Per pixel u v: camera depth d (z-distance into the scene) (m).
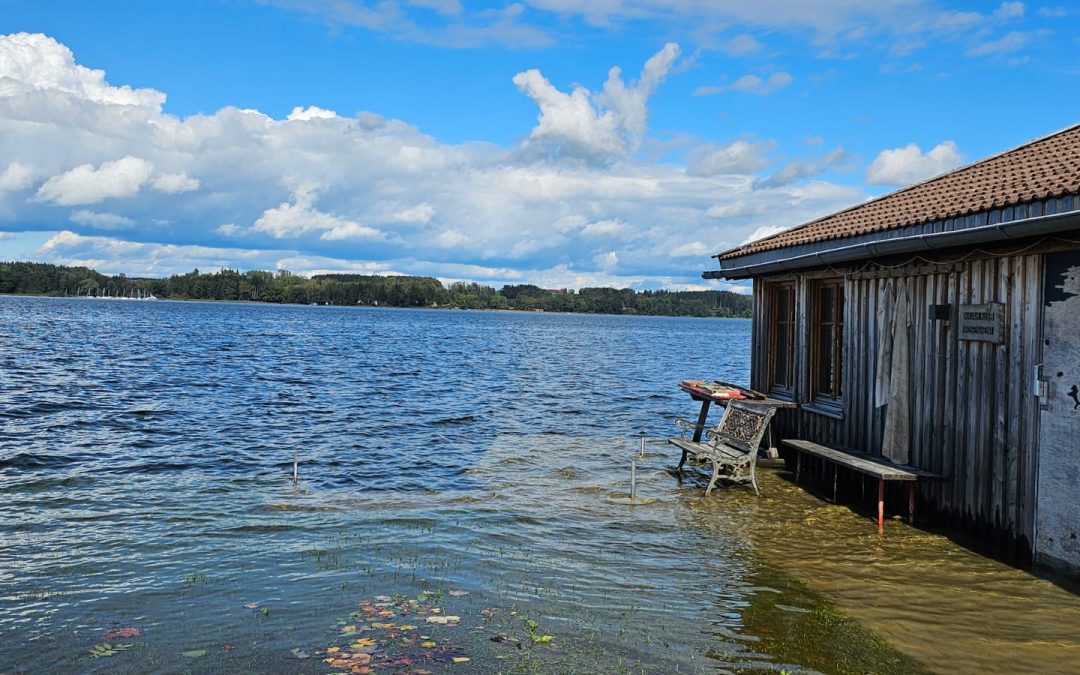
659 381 32.44
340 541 8.66
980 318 8.26
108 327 64.31
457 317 160.25
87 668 5.37
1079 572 7.02
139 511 9.91
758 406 12.09
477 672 5.36
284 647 5.73
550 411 21.39
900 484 9.97
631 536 9.05
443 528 9.28
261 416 18.72
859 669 5.52
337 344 53.81
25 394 20.94
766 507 10.45
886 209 10.71
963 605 6.79
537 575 7.56
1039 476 7.47
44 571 7.51
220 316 108.12
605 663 5.54
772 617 6.51
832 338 11.78
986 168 10.46
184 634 5.98
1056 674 5.46
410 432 17.02
